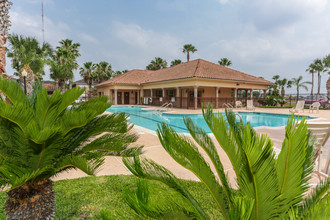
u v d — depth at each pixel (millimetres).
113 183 3584
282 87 43500
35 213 2229
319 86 46562
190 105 23109
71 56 28641
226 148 1419
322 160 4766
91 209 2801
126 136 2900
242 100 24656
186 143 1487
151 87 26922
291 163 1314
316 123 3350
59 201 3012
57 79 26328
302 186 1394
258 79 26156
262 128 9352
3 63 7602
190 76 19531
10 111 1917
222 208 1546
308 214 1191
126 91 31375
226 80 20859
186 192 1465
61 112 2467
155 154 5148
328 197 1228
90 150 2713
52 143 2285
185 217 1326
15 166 2027
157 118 16062
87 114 2268
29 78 15039
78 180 3732
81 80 46000
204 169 1507
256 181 1287
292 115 1322
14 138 2225
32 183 2260
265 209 1312
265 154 1258
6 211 2227
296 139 1295
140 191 1268
